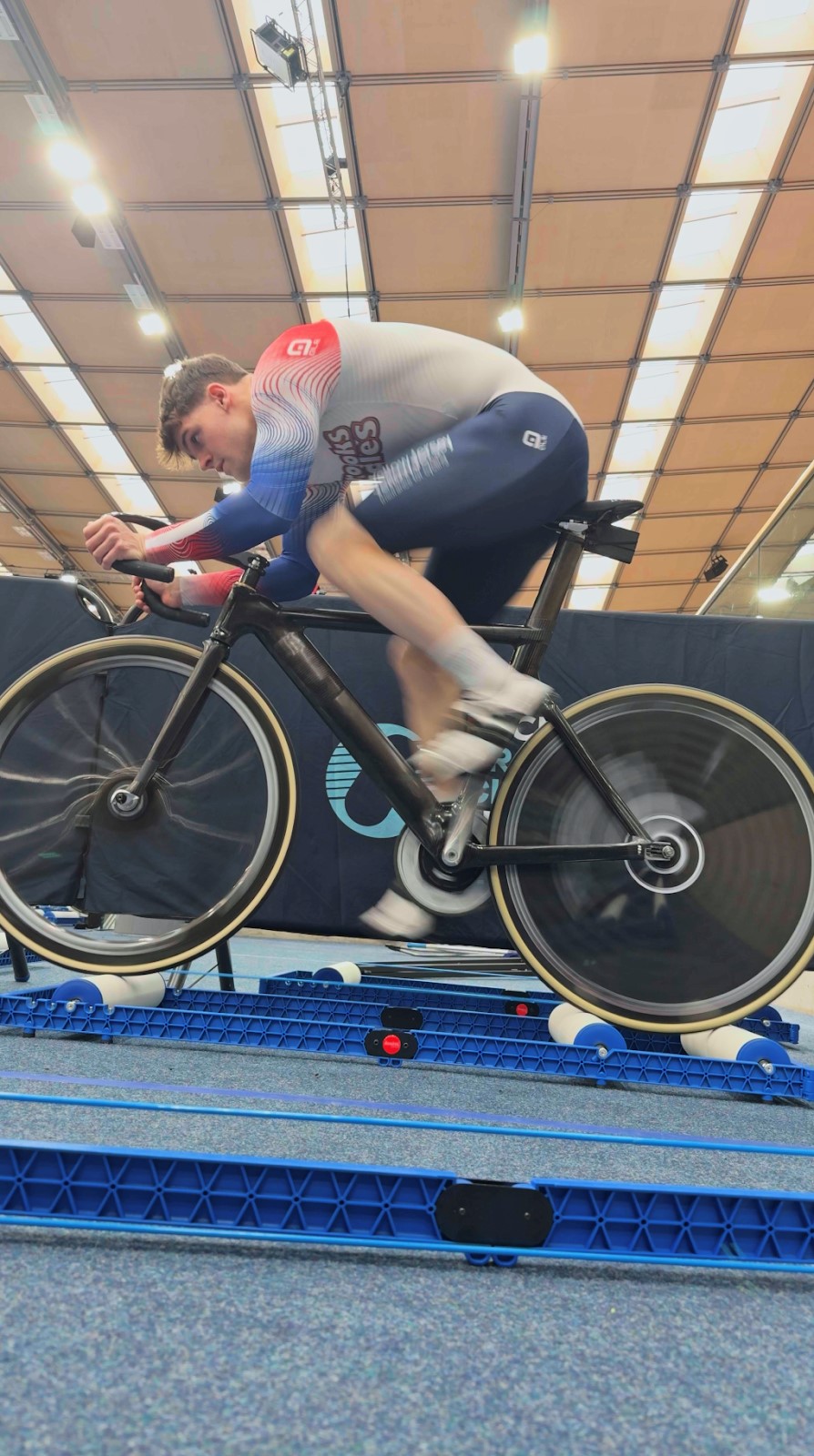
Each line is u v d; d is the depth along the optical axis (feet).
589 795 4.47
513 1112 3.61
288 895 6.72
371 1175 2.19
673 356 20.90
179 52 13.25
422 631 3.73
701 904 4.42
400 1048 4.53
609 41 12.96
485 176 15.37
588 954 4.38
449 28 12.71
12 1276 1.86
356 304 18.92
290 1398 1.47
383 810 6.79
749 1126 3.70
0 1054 4.10
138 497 28.60
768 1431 1.47
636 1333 1.81
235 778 4.64
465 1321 1.81
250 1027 4.79
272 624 4.26
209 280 18.25
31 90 13.83
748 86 14.49
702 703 4.54
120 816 4.41
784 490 27.20
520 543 4.28
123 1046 4.53
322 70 13.41
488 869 4.37
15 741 4.65
